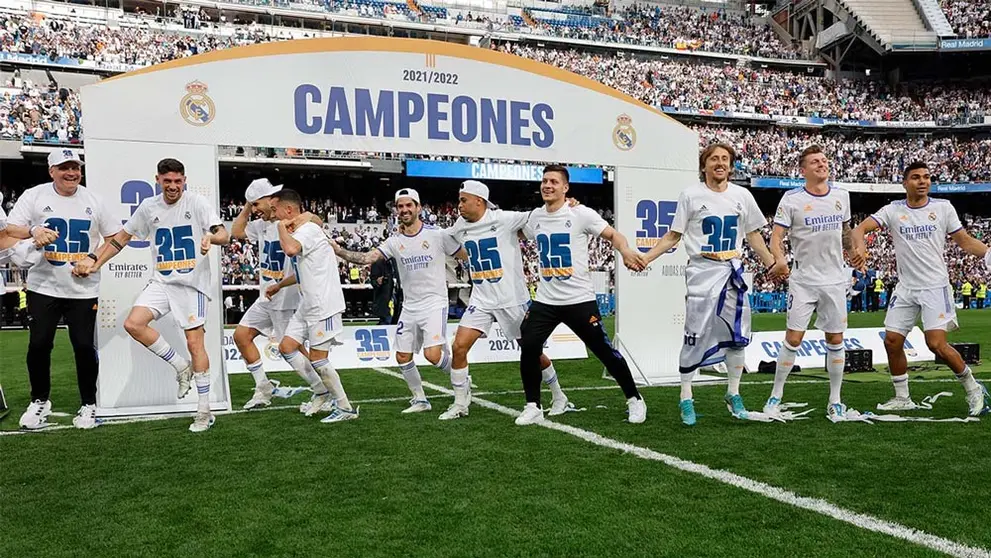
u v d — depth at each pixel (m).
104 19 29.23
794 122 33.31
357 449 4.49
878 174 32.22
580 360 10.02
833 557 2.66
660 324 8.50
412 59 7.30
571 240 5.17
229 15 32.12
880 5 35.22
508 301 5.49
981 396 5.43
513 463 4.07
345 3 33.56
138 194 6.31
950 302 5.51
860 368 8.39
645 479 3.71
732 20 41.16
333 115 6.98
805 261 5.26
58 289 5.40
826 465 3.96
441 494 3.49
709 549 2.76
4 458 4.38
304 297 5.40
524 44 34.88
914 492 3.44
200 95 6.52
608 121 8.22
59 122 23.58
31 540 2.94
